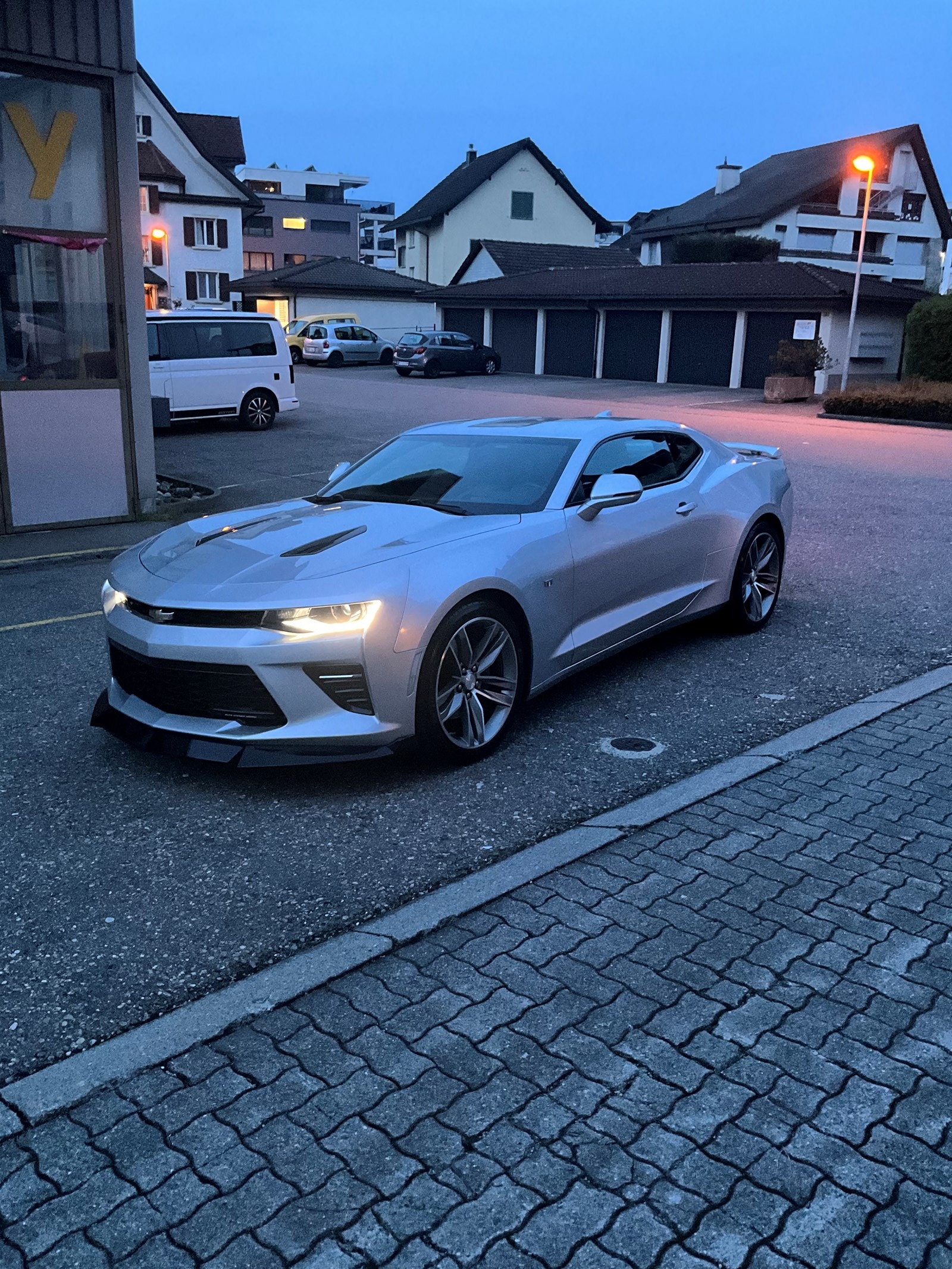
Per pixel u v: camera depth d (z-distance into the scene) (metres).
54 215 9.54
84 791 4.24
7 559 8.77
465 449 5.45
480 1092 2.45
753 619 6.34
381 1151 2.28
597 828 3.76
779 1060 2.53
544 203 52.09
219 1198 2.17
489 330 37.44
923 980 2.84
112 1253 2.05
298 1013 2.77
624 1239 2.04
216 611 4.02
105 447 10.27
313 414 21.20
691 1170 2.21
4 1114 2.44
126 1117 2.41
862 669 5.63
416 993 2.83
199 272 46.50
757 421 20.28
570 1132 2.32
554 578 4.67
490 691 4.52
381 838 3.78
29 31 8.98
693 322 29.81
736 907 3.22
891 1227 2.06
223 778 4.36
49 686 5.56
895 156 42.62
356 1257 2.03
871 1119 2.34
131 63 9.64
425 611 4.05
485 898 3.31
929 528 9.57
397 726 4.07
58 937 3.20
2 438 9.60
